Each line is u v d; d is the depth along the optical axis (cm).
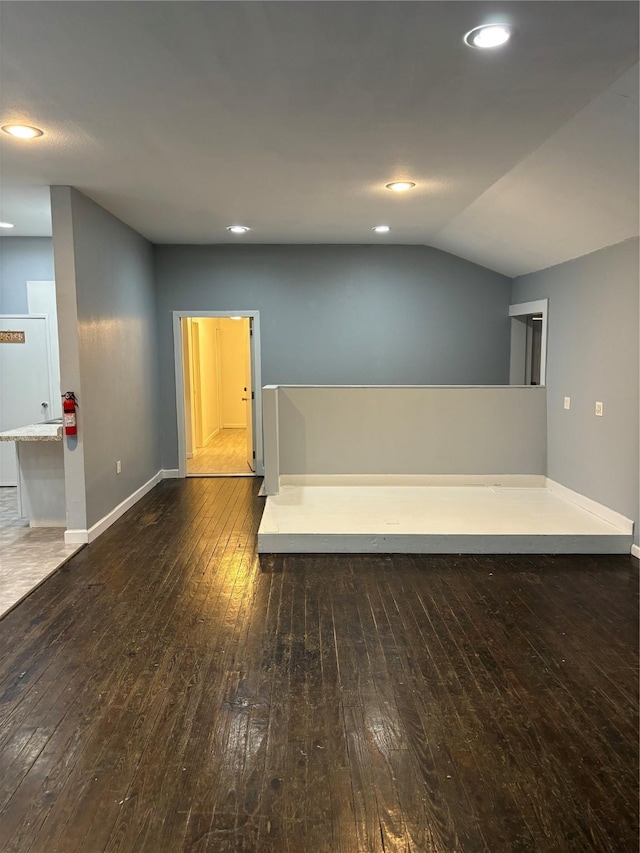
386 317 662
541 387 555
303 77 249
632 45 222
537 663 273
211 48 223
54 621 314
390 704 240
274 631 303
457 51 227
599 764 206
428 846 171
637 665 271
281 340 662
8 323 592
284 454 558
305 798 189
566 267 514
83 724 227
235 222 534
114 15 200
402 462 560
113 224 501
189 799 189
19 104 275
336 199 452
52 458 473
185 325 735
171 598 343
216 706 238
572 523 441
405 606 333
